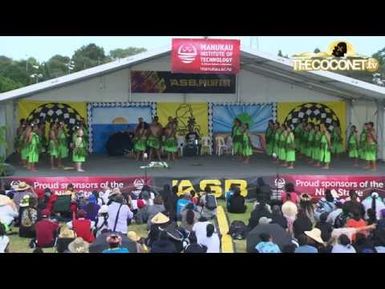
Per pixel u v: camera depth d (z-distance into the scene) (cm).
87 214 1469
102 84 2717
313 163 2417
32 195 1562
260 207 1328
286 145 2275
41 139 2483
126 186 1914
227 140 2761
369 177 1962
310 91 2822
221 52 2072
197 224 1160
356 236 1023
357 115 2808
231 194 1758
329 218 1334
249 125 2811
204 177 1948
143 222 1563
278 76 2723
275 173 2077
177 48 2061
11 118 2592
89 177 1905
